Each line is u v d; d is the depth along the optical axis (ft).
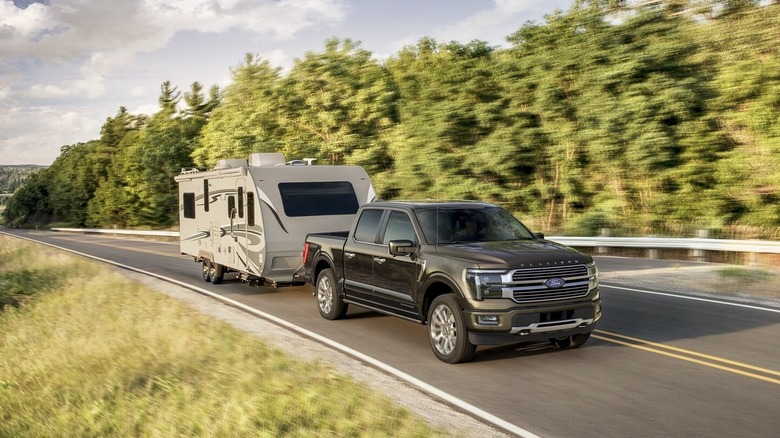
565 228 84.53
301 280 46.03
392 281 31.12
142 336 33.19
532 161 92.22
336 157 123.24
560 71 84.53
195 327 33.91
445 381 24.76
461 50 104.32
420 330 34.30
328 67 125.90
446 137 99.14
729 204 71.51
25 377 30.35
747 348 28.63
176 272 65.57
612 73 76.48
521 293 25.67
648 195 79.46
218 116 165.27
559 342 29.40
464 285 26.22
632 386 23.57
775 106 66.69
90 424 22.29
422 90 106.42
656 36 77.41
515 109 92.17
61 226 303.27
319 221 45.50
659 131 74.33
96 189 265.54
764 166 65.98
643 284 47.24
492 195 94.68
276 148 127.75
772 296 41.19
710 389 23.06
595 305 27.04
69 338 35.94
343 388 23.16
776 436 18.75
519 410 21.35
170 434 20.24
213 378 24.95
